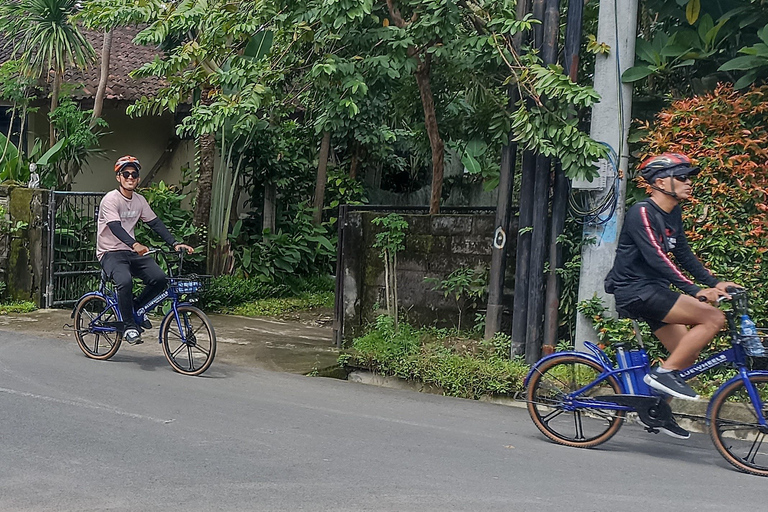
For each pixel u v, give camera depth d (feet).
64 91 44.80
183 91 28.89
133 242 25.44
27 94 44.88
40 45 40.60
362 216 30.53
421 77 28.48
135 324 26.13
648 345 23.72
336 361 28.30
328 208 50.78
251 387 24.27
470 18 25.81
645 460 18.56
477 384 24.70
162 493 15.01
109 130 49.57
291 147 47.96
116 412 20.56
